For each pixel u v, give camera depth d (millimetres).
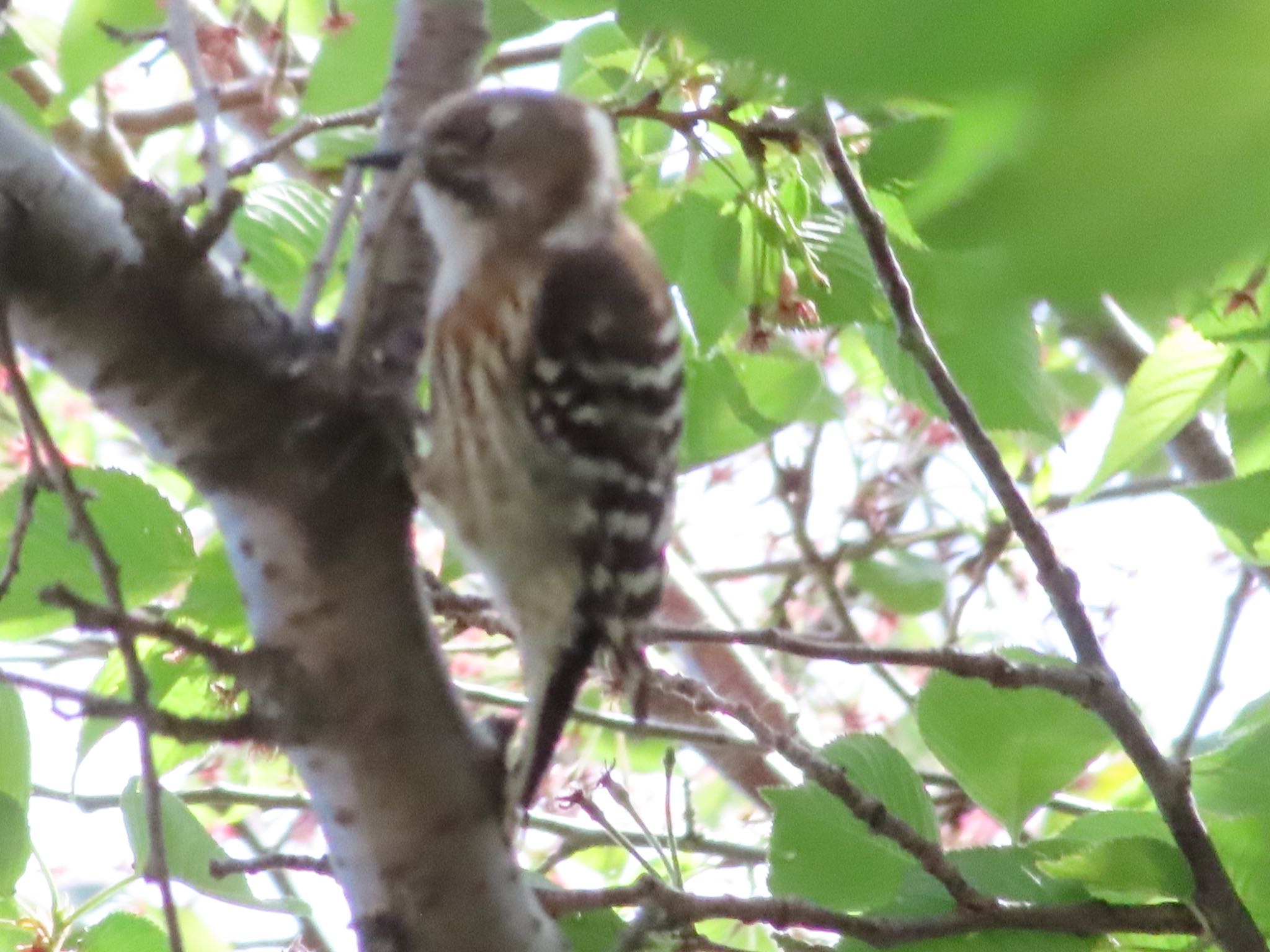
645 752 11562
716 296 7398
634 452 7039
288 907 6477
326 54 7754
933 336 7062
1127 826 7020
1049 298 1829
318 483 5020
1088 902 6453
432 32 7117
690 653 10883
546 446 6938
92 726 6867
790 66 1721
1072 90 1712
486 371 6930
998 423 7320
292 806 9078
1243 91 1694
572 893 6312
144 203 4668
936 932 6352
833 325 7535
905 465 12883
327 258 6242
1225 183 1711
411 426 5422
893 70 1717
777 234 6789
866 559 12172
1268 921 6699
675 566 11297
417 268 6246
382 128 6934
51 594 4512
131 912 6383
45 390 13156
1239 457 7527
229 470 5039
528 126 7043
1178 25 1685
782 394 8867
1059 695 6836
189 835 6391
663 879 7023
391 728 5113
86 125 9094
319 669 5051
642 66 6688
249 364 4941
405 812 5172
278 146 6531
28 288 4758
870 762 6855
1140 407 7391
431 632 5227
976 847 6844
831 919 6316
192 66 6328
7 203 4672
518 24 7188
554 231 7133
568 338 6973
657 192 7641
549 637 6922
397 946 5195
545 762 6680
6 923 6406
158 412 4980
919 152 6113
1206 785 6922
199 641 4812
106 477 6160
